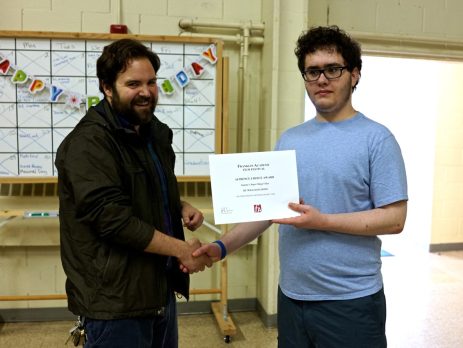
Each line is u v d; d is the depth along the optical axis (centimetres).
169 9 258
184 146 238
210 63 234
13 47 220
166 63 232
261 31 265
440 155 422
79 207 117
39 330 254
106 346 123
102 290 121
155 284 129
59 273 263
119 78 124
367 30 284
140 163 129
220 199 121
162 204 136
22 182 226
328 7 278
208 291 257
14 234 252
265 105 262
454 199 429
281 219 120
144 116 129
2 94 222
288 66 250
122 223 117
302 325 129
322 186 121
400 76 445
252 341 245
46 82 223
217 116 237
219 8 262
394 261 399
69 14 248
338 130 123
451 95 420
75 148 120
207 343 242
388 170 116
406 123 448
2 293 260
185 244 129
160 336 145
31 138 226
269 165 123
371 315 121
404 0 286
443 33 293
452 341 244
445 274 362
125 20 255
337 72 119
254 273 284
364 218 116
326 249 121
